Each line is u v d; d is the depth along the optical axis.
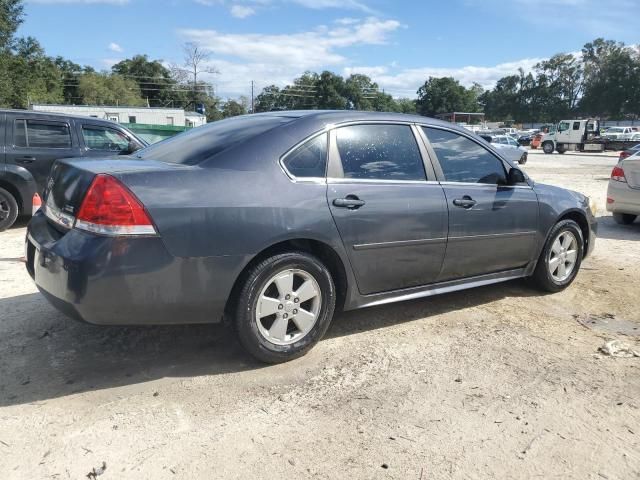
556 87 133.00
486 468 2.58
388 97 125.81
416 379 3.44
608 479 2.52
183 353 3.75
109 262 2.95
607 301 5.10
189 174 3.22
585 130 40.66
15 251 6.67
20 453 2.61
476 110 140.25
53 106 47.53
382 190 3.85
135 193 3.03
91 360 3.61
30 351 3.72
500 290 5.34
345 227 3.65
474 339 4.10
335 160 3.74
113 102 97.75
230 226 3.21
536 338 4.14
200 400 3.14
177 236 3.08
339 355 3.77
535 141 49.84
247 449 2.68
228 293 3.28
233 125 3.97
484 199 4.45
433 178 4.22
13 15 48.78
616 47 120.06
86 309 2.99
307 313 3.62
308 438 2.79
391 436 2.82
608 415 3.06
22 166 7.88
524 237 4.80
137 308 3.06
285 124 3.70
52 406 3.04
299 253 3.51
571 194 5.39
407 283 4.13
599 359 3.79
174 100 99.75
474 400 3.19
